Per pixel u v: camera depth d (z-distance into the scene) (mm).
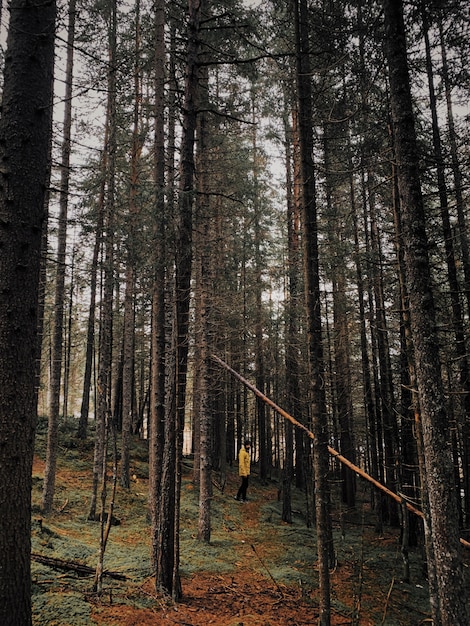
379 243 11664
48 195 9227
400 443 12695
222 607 6207
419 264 4922
